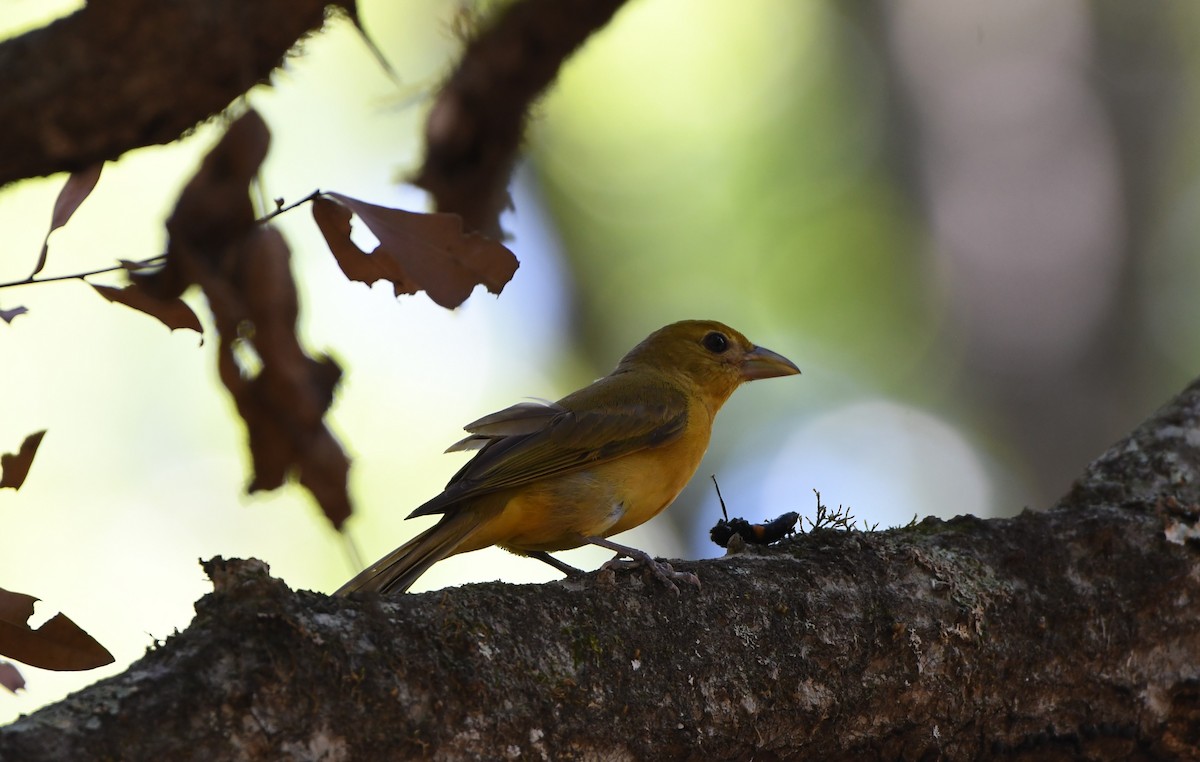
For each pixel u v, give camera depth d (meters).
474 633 6.03
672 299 23.09
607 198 23.53
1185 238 21.77
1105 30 22.58
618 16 10.79
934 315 22.55
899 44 23.42
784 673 6.86
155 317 6.59
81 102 6.77
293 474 8.38
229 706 5.11
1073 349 21.70
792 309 22.95
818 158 23.59
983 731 7.48
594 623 6.50
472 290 6.24
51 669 5.95
